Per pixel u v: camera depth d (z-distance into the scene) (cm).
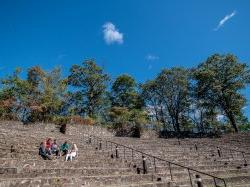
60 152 1642
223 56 4091
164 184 1173
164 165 1559
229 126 4681
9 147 1488
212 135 3531
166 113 4794
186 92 4369
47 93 3562
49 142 1630
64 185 1009
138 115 3622
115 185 1097
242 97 3934
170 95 4466
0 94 3266
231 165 1727
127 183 1161
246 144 2630
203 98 4162
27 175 1052
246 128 4878
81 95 4291
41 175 1084
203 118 4744
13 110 3188
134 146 2158
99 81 4409
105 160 1517
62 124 2820
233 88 3888
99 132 2991
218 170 1558
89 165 1348
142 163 1487
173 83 4409
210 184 1327
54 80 3784
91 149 1850
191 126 4800
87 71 4319
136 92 4778
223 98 3966
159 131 3506
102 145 2130
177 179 1341
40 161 1237
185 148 2278
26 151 1467
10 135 1789
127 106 4653
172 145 2430
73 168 1193
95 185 1078
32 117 3316
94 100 4388
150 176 1256
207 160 1841
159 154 1884
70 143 1945
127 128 3316
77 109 4197
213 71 4000
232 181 1407
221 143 2734
